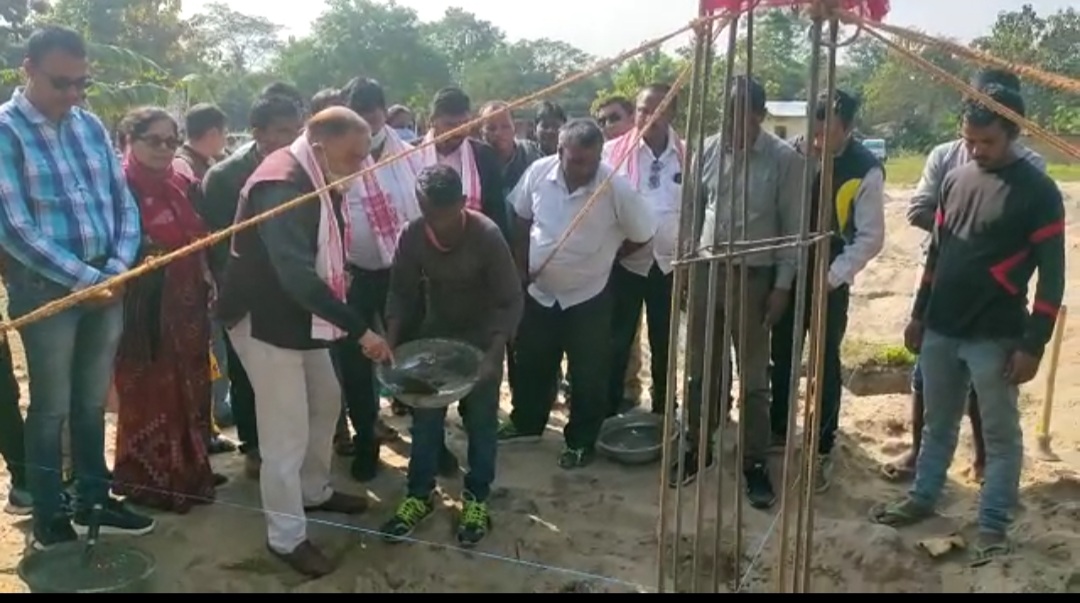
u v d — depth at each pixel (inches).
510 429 209.3
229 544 160.6
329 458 168.6
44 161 141.6
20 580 144.1
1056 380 242.4
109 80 913.5
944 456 164.1
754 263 169.0
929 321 159.6
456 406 231.5
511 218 197.6
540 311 195.8
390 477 188.7
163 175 163.9
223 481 182.5
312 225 144.7
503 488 183.6
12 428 164.6
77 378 152.9
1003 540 157.1
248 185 143.9
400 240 163.5
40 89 140.8
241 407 180.4
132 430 167.3
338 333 149.9
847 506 177.0
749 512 171.5
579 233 184.4
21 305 144.8
